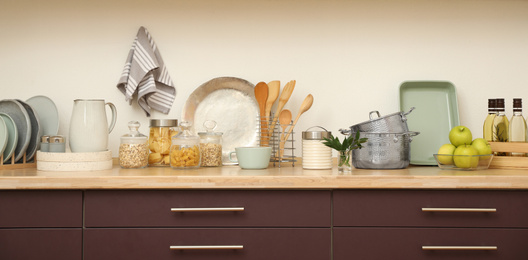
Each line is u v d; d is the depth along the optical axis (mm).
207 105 1916
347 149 1533
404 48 1966
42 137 1684
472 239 1412
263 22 1964
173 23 1961
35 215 1419
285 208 1423
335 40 1964
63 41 1957
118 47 1955
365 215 1420
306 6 1966
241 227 1423
